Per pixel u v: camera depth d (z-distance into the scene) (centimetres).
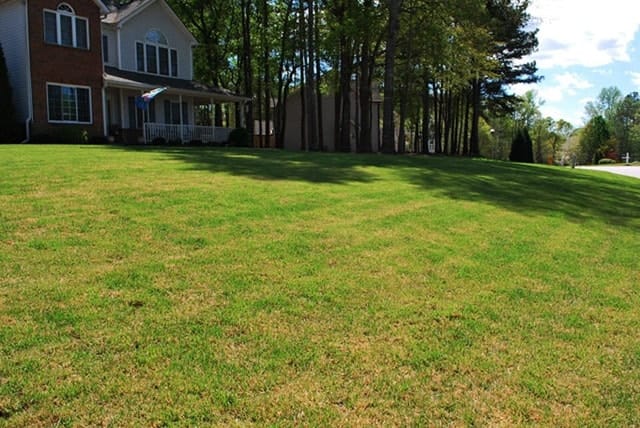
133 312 335
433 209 715
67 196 619
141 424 229
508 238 592
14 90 1791
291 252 470
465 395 263
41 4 1762
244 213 592
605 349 323
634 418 250
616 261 533
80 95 1888
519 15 3288
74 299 347
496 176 1195
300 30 2467
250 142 2733
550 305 393
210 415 238
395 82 2998
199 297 364
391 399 257
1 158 934
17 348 285
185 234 500
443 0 2100
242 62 3183
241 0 2836
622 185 1492
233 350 296
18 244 444
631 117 8706
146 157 1071
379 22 2255
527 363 299
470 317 360
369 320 345
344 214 633
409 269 451
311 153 1525
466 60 2352
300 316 345
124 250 447
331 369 281
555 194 1004
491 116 4362
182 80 2383
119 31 2109
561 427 241
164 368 274
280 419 237
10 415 231
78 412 235
